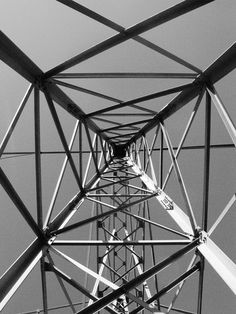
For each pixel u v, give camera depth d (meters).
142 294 9.52
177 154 6.82
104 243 5.56
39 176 5.10
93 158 9.25
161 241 5.56
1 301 3.89
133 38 4.94
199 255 5.45
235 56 4.82
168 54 5.31
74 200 7.49
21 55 4.59
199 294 5.36
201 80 5.90
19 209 4.64
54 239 5.62
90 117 8.72
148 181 9.29
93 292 7.39
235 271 4.09
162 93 6.66
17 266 4.51
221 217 4.85
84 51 4.94
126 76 5.87
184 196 6.08
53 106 5.85
